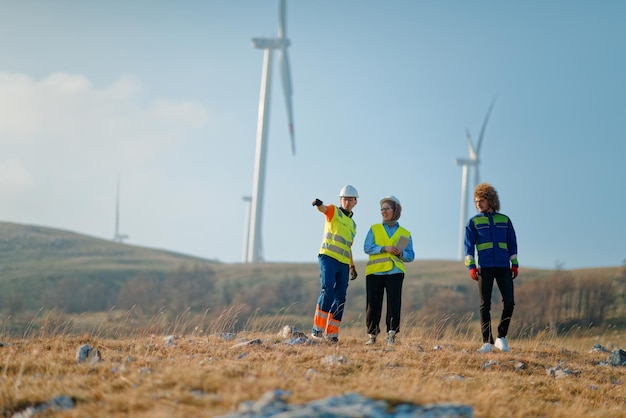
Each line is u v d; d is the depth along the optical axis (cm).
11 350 1180
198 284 17175
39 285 16575
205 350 1282
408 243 1505
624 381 1318
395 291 1495
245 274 18675
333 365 1137
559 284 10788
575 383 1242
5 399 862
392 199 1516
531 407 1006
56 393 877
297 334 1502
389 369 1162
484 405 920
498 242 1505
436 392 923
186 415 734
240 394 793
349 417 689
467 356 1353
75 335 1453
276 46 15838
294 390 831
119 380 923
